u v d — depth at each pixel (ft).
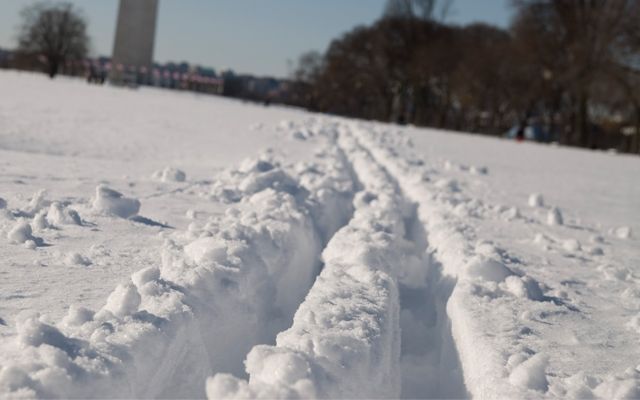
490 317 13.23
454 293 14.76
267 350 9.15
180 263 12.75
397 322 13.64
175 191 23.53
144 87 167.53
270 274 14.98
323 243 21.49
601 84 156.97
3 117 48.67
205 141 49.08
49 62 294.05
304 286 17.21
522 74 185.98
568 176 60.29
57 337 8.48
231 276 12.75
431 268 19.49
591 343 12.39
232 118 81.41
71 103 73.82
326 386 8.85
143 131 51.78
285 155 41.01
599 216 34.32
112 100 91.25
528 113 196.95
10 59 321.32
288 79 335.26
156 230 17.04
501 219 27.37
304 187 24.53
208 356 10.89
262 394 7.89
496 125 222.07
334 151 45.73
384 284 13.98
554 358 11.35
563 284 17.07
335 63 278.46
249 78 369.71
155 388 9.02
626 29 148.87
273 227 16.92
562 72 166.81
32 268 12.62
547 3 167.12
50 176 23.50
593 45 155.12
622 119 200.34
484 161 65.05
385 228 19.48
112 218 17.66
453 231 21.36
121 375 8.20
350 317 11.53
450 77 213.05
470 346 11.80
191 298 11.32
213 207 21.26
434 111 241.14
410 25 223.92
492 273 16.07
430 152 66.39
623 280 18.40
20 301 10.78
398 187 36.37
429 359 14.43
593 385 10.10
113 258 13.94
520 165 66.23
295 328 10.57
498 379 10.13
